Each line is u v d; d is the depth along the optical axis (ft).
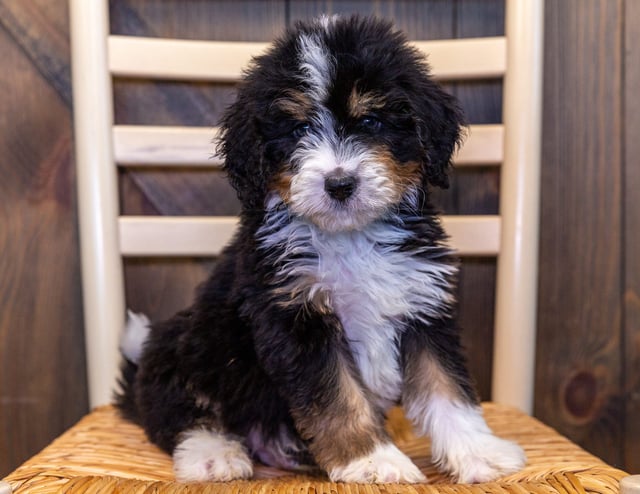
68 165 2.73
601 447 2.79
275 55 2.15
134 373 2.44
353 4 2.78
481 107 2.76
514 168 2.56
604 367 2.77
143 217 2.62
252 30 2.78
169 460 2.11
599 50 2.70
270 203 2.15
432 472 2.08
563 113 2.72
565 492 1.69
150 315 2.80
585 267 2.75
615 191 2.73
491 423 2.31
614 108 2.71
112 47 2.55
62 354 2.77
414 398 2.13
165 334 2.30
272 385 2.12
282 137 2.10
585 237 2.75
